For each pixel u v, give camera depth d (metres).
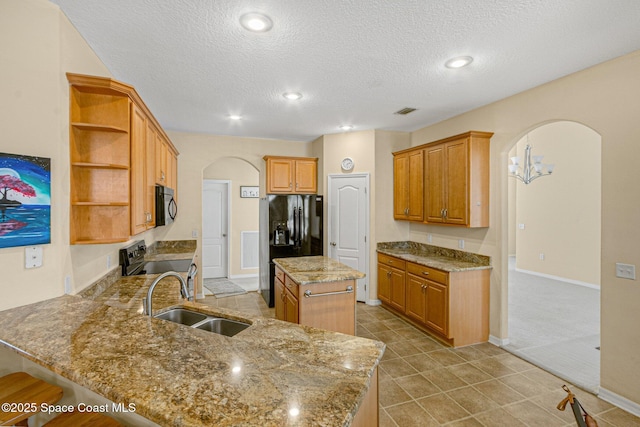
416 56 2.33
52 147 1.73
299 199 4.60
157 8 1.75
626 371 2.24
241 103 3.37
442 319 3.29
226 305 4.61
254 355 1.13
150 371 0.97
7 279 1.57
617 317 2.30
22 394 1.18
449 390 2.48
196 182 4.74
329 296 2.67
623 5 1.73
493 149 3.34
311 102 3.34
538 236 6.63
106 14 1.80
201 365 1.03
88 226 2.01
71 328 1.29
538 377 2.67
